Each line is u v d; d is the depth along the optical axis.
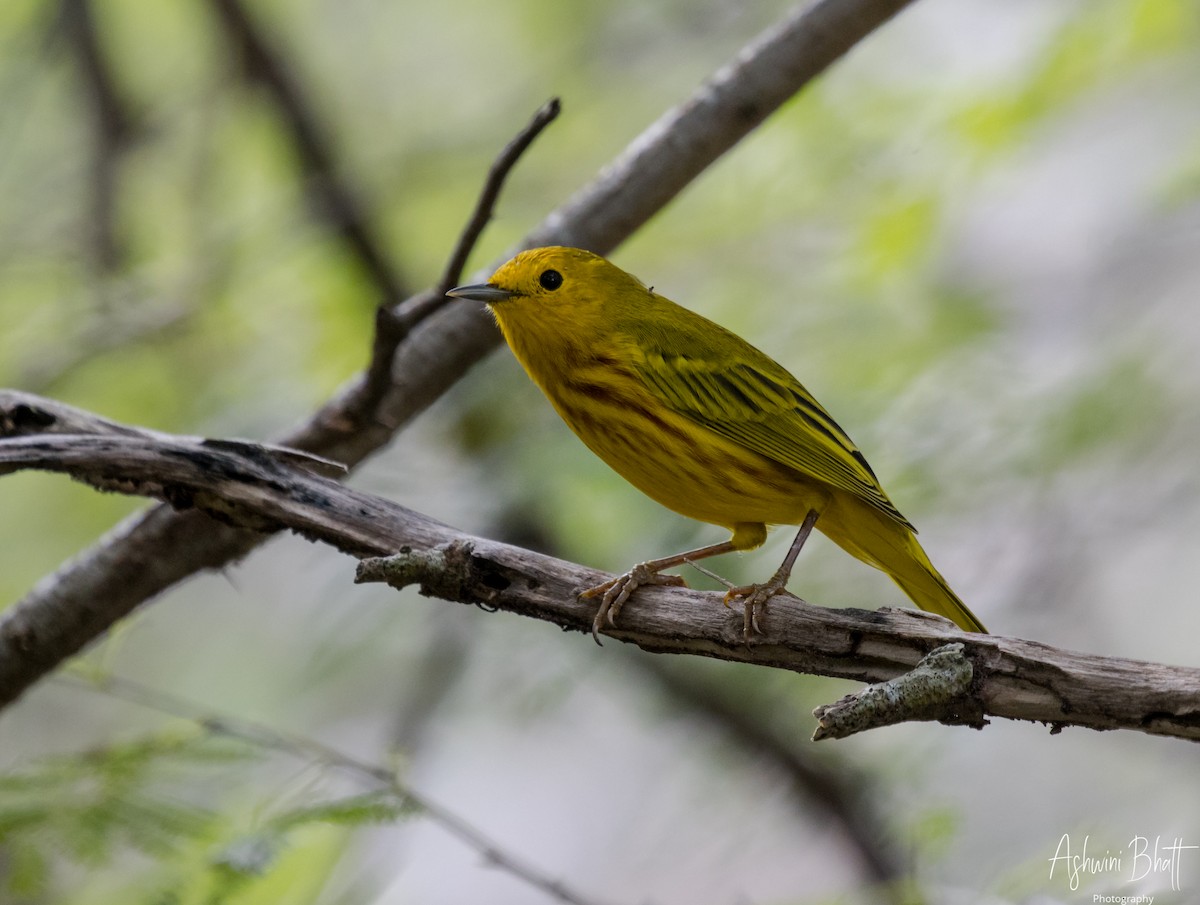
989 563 13.03
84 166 15.68
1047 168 14.38
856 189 14.20
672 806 13.13
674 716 12.95
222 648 15.13
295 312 14.16
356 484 12.61
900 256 13.57
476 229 8.13
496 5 18.05
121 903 9.26
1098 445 12.56
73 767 7.97
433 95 17.47
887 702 5.70
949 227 13.87
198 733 8.23
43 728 14.83
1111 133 14.35
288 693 14.49
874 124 14.20
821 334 13.57
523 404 13.06
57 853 7.75
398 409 9.05
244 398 13.55
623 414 8.36
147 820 7.77
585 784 14.80
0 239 15.27
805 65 9.00
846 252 13.99
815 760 12.69
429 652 12.68
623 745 14.91
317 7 17.61
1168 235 13.84
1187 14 12.95
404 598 12.59
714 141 9.11
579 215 9.17
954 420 12.69
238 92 15.13
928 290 13.84
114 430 7.27
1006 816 12.86
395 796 7.88
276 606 15.36
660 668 12.84
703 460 8.26
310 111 14.72
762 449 8.17
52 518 14.84
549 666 12.45
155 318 13.62
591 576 6.74
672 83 16.02
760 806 12.69
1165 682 5.67
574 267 8.46
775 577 7.84
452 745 13.77
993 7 14.27
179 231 15.84
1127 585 13.62
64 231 15.29
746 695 12.93
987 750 13.40
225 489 6.92
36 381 13.17
